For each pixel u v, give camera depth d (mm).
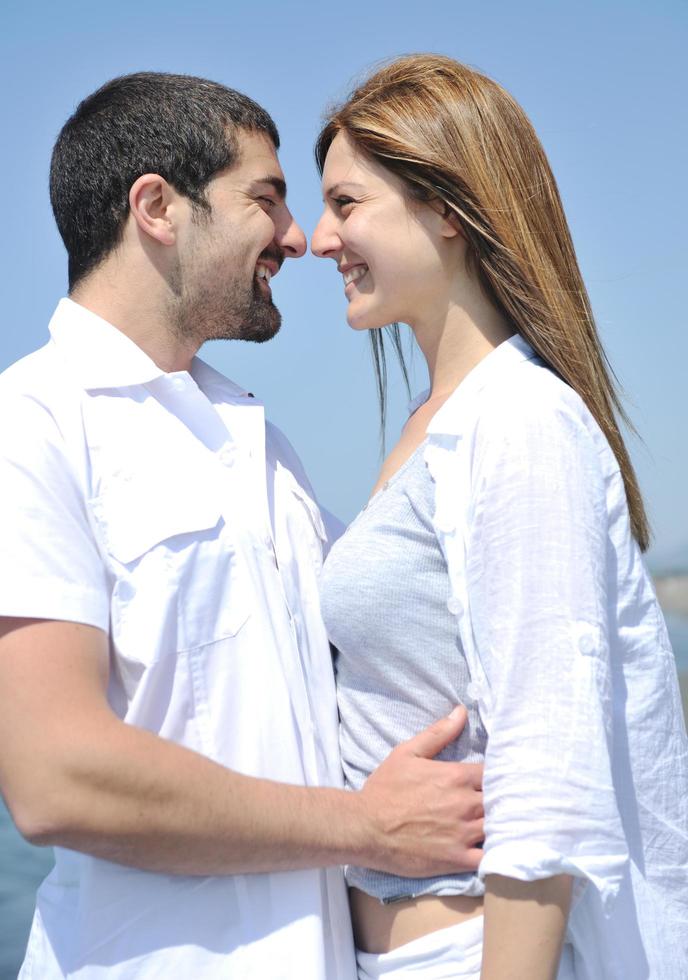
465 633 1723
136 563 1876
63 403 1939
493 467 1679
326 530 2486
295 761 1890
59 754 1637
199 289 2188
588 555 1613
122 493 1916
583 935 1688
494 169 1874
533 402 1715
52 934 1857
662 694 1769
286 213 2332
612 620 1722
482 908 1736
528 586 1598
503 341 1963
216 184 2180
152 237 2154
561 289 1892
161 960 1759
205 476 2012
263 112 2297
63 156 2213
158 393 2057
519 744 1550
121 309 2168
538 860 1489
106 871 1808
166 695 1863
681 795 1767
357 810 1746
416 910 1772
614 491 1766
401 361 2402
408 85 1934
